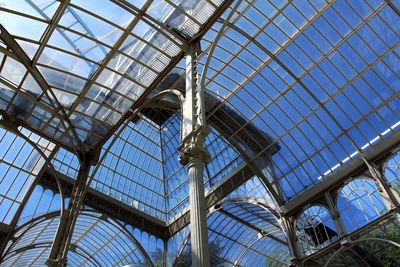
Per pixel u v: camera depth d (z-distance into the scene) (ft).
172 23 65.26
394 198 76.02
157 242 129.80
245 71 93.76
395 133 81.05
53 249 63.36
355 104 87.66
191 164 42.50
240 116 101.96
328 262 80.53
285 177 100.78
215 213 123.95
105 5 63.31
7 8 59.98
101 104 78.43
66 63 70.08
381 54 80.48
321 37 84.12
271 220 123.85
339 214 84.94
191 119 47.19
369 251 80.89
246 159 105.19
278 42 87.04
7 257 106.32
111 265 137.49
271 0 80.43
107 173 128.88
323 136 93.71
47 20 62.28
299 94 92.73
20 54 63.98
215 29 83.97
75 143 80.69
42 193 107.76
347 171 87.15
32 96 73.26
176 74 92.22
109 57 70.13
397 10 75.10
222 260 131.95
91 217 124.16
